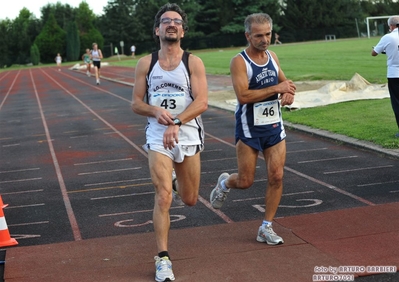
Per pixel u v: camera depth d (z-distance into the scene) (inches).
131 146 437.1
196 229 227.6
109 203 283.6
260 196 277.4
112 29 3164.4
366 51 1477.6
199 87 187.2
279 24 2940.5
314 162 346.0
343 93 591.2
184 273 181.8
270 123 204.4
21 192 319.6
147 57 191.0
